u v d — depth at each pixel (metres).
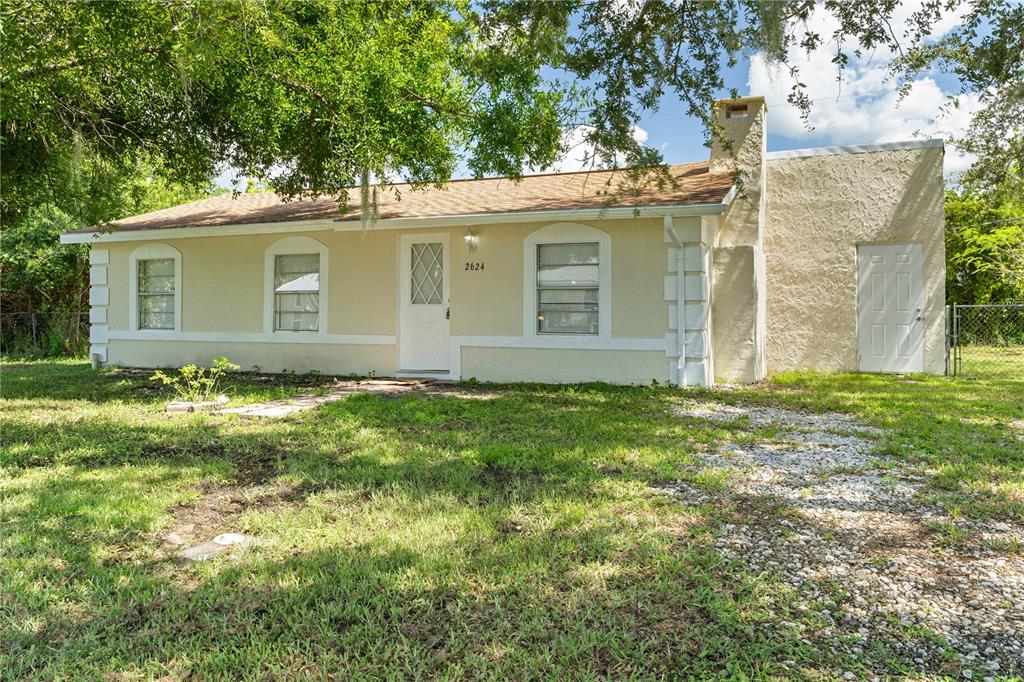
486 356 10.05
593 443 5.35
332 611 2.48
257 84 7.18
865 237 11.16
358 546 3.12
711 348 9.69
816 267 11.45
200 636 2.33
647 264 9.22
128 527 3.41
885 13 4.92
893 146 10.99
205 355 11.98
